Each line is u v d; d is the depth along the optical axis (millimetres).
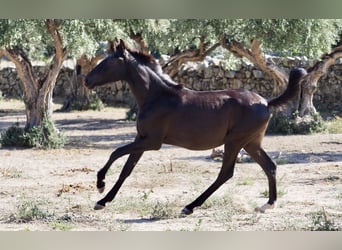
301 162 23078
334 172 20656
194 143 14344
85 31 26016
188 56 34156
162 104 14242
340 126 33625
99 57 41500
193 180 19438
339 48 31641
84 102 44125
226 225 13492
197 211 15117
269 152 25656
